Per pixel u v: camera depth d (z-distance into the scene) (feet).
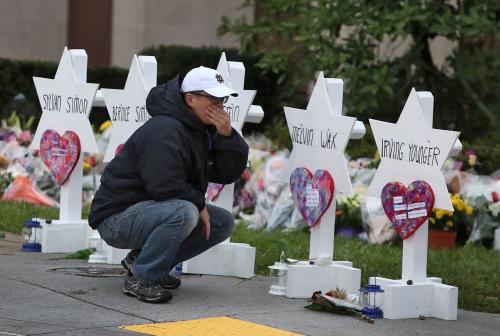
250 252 28.58
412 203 24.77
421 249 25.11
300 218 38.55
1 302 24.23
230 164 25.30
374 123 25.52
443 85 47.01
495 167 39.55
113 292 25.75
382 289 24.76
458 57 45.27
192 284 27.50
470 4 44.60
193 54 50.88
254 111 28.58
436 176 24.30
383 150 25.40
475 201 37.65
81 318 23.00
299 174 26.99
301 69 46.01
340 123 25.88
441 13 44.19
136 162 24.53
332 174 26.21
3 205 40.60
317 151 26.58
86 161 44.09
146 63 29.09
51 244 31.27
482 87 46.29
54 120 31.35
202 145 24.70
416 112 24.62
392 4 44.65
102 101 30.89
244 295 26.43
